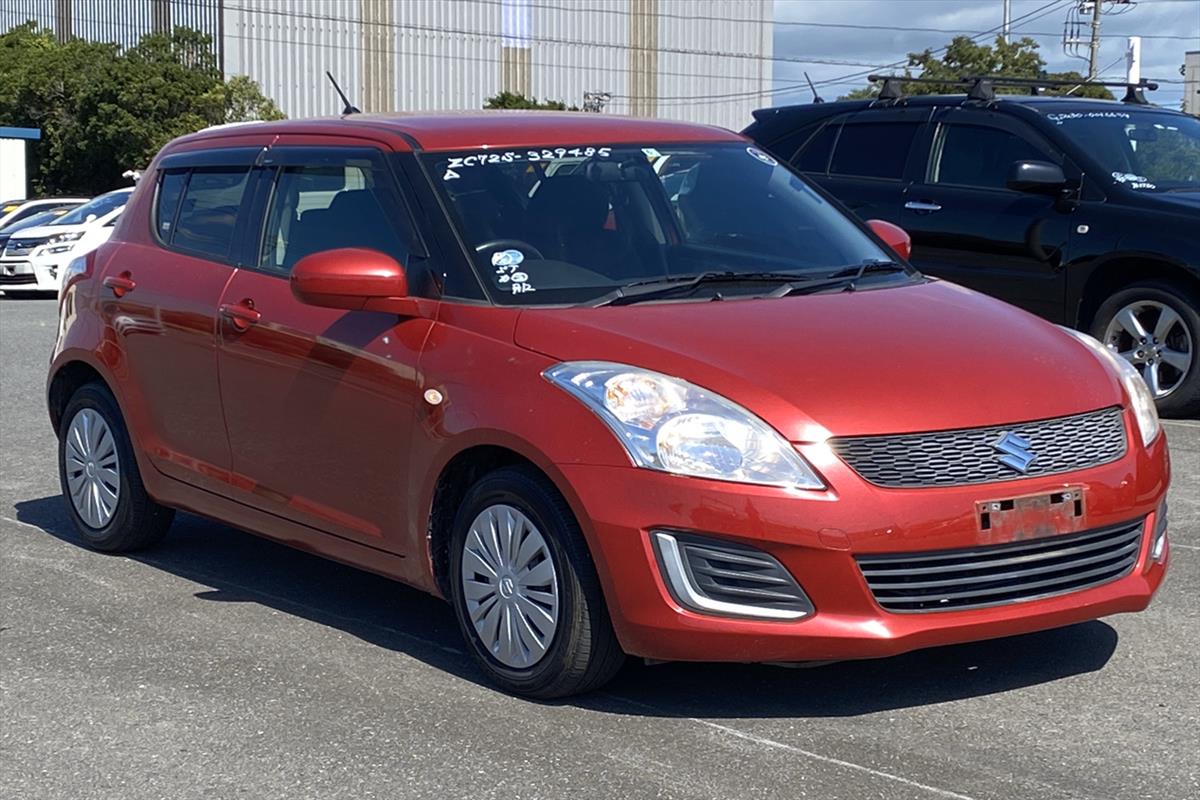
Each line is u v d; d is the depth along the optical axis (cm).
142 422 626
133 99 4366
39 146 4447
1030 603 443
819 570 421
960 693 473
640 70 5919
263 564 645
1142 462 466
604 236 526
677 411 433
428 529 493
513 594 467
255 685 491
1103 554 455
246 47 5178
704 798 397
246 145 614
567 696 468
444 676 496
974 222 977
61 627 556
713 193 570
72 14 5919
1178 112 1036
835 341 463
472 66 5581
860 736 439
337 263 493
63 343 666
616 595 436
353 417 517
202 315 587
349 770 421
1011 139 978
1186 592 580
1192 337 895
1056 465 445
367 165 550
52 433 962
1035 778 408
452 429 473
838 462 425
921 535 424
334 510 536
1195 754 424
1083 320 945
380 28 5409
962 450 435
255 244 586
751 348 454
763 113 1125
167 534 697
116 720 462
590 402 441
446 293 500
